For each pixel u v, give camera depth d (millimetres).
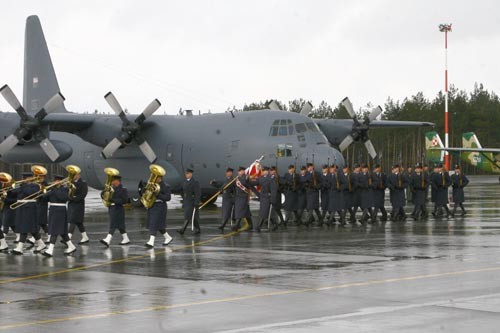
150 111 36938
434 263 17500
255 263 17953
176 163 38656
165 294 13672
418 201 32281
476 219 32281
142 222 31969
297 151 34125
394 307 12094
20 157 37562
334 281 14945
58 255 20297
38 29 46094
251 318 11414
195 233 26344
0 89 34281
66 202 20250
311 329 10594
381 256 19016
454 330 10383
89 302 12914
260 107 122312
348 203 30250
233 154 36188
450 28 60656
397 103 136250
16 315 11805
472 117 123438
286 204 29281
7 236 26453
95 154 41781
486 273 15781
